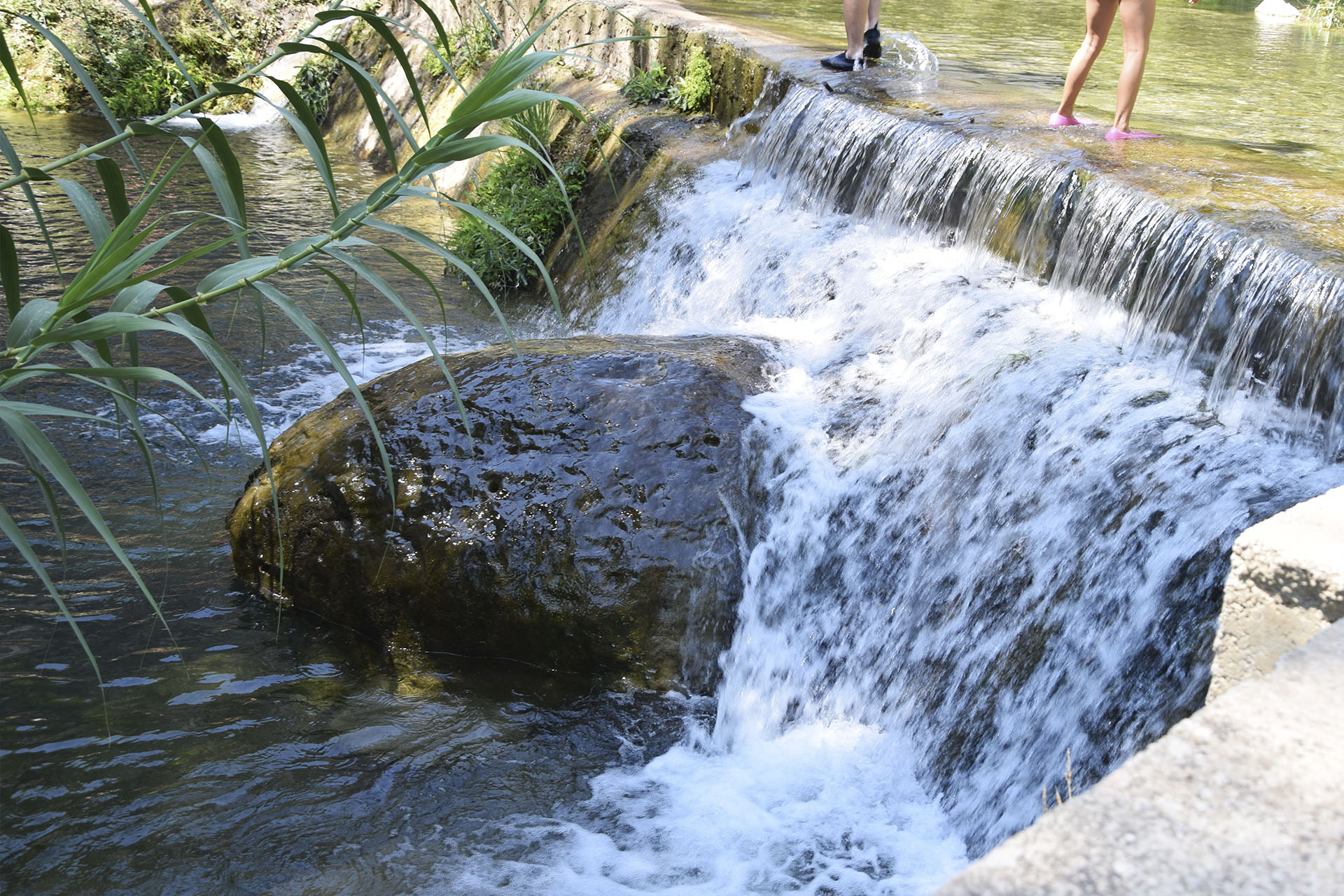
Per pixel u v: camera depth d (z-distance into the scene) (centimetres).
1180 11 1469
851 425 515
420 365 533
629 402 497
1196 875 131
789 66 847
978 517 442
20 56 1526
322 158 252
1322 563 202
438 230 1100
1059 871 132
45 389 671
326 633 482
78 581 496
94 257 222
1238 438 402
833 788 409
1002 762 383
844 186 721
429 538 471
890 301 591
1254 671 218
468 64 1307
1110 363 468
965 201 615
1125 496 394
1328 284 401
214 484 591
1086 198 530
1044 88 815
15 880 339
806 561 483
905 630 445
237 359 750
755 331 625
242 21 1642
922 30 1127
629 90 1021
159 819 368
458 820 381
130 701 425
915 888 355
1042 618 395
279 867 353
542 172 991
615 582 463
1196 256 460
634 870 361
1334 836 138
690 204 825
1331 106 790
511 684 461
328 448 495
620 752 427
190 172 1234
